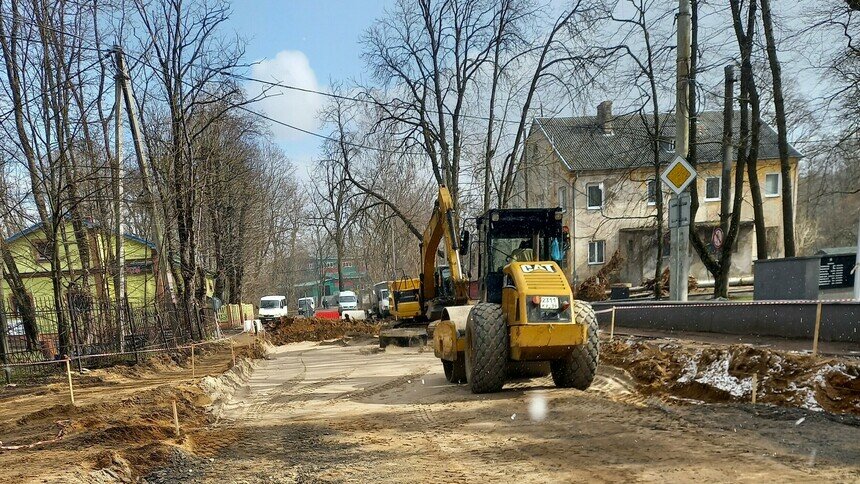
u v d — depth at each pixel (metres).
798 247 40.44
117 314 15.80
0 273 14.70
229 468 5.96
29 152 15.18
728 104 18.55
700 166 35.34
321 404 10.12
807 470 4.46
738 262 37.56
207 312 25.27
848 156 17.67
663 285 30.11
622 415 6.83
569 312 8.82
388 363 16.78
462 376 11.02
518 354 8.89
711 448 5.19
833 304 9.20
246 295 56.44
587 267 38.31
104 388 12.46
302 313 53.69
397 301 27.34
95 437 7.20
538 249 11.16
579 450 5.59
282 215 62.75
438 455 5.91
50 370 14.60
